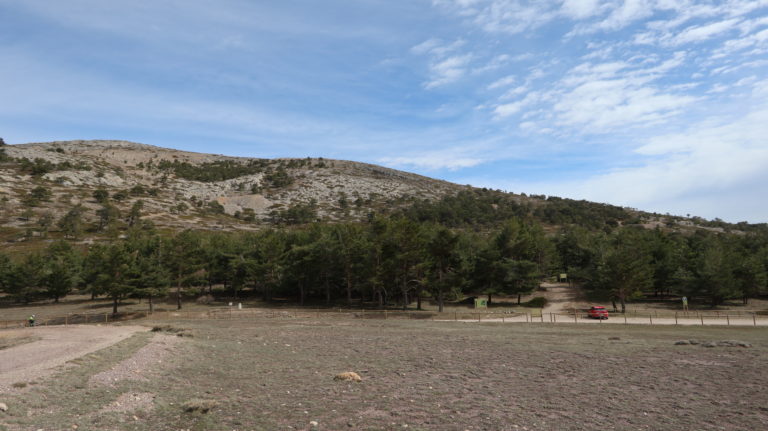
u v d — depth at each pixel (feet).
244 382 63.72
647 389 59.93
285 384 62.44
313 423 43.83
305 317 191.31
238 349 95.66
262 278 265.54
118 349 88.58
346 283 270.87
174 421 45.19
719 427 43.70
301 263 253.44
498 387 61.16
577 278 327.88
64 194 570.87
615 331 135.33
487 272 258.37
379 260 235.20
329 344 104.78
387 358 85.25
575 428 43.16
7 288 275.18
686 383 63.31
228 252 291.17
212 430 42.39
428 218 590.96
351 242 252.21
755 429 43.01
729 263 242.99
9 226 434.71
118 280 208.85
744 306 245.65
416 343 106.52
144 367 71.92
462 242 301.22
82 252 362.94
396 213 622.13
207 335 120.88
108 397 53.16
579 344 104.01
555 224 612.70
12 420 43.06
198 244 291.38
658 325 155.94
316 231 293.64
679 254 278.46
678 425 44.32
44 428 41.55
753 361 78.79
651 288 272.10
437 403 52.21
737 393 57.26
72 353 88.17
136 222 495.82
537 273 253.24
